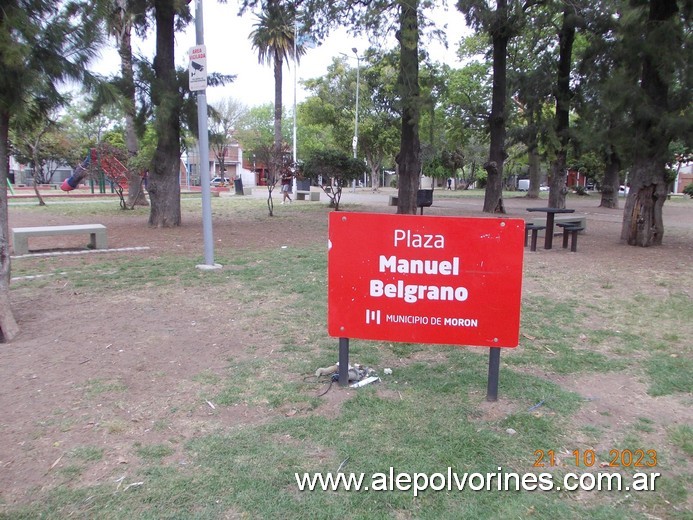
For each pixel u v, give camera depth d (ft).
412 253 12.65
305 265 29.45
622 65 40.50
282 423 11.66
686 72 35.37
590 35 53.21
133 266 28.76
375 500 9.21
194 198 96.37
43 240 40.29
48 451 10.56
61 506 8.93
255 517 8.72
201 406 12.49
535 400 12.91
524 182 216.13
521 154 71.97
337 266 13.03
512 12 56.18
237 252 34.01
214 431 11.37
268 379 14.06
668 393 13.46
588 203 102.17
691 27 37.27
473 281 12.50
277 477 9.75
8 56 16.93
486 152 160.45
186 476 9.75
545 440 11.10
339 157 66.90
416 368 14.94
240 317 19.57
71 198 87.71
